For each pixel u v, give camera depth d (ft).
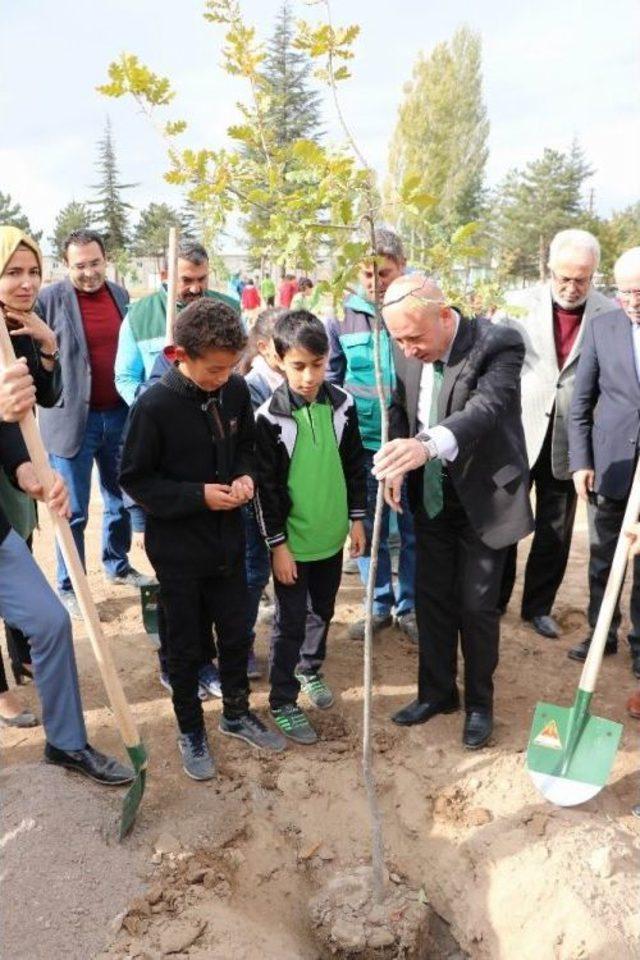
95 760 9.34
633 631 12.54
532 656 12.95
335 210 6.33
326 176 6.22
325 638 11.53
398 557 13.94
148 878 8.09
